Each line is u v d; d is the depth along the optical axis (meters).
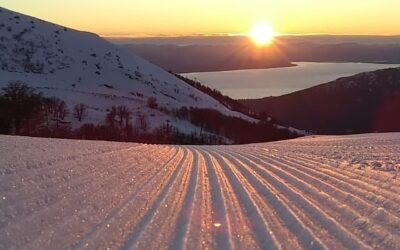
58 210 5.98
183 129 83.50
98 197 7.01
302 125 116.62
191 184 9.12
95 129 56.59
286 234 5.21
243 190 8.36
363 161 11.48
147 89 136.00
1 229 4.91
